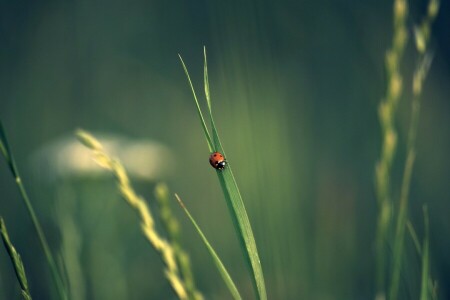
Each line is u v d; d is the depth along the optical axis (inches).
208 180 51.9
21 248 35.5
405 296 27.0
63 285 24.9
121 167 23.1
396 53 26.5
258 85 41.3
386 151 26.5
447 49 56.2
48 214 35.8
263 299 22.0
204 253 43.7
